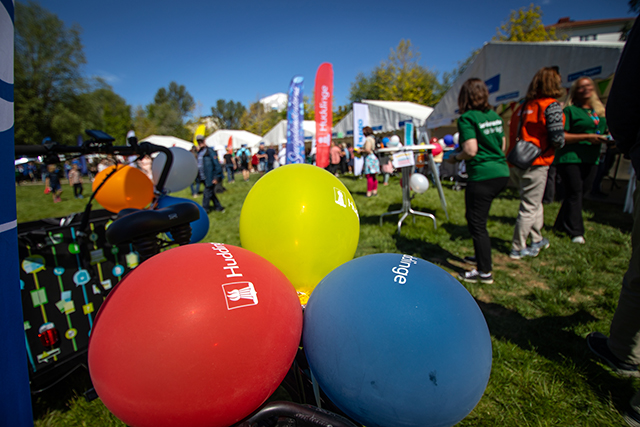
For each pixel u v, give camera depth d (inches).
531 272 114.1
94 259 67.4
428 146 153.6
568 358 69.8
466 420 57.9
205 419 25.2
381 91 1163.3
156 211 40.1
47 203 375.2
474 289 102.6
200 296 25.0
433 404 26.0
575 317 85.7
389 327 26.2
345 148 525.7
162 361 23.3
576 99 134.5
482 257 102.4
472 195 98.7
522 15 877.8
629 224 162.7
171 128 1967.3
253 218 44.6
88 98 1126.4
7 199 24.7
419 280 29.5
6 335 25.0
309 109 1256.8
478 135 94.3
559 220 150.5
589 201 225.9
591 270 112.5
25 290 58.3
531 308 91.0
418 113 494.0
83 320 66.1
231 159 546.6
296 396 38.8
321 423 29.3
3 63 23.9
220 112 2783.0
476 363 26.9
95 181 69.6
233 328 24.7
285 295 29.7
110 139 56.4
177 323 23.7
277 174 46.7
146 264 28.3
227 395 24.7
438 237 153.1
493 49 276.5
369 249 145.6
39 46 1014.4
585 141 132.0
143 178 73.8
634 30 49.3
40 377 60.1
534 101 103.9
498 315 88.8
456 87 339.9
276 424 31.4
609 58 199.0
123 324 24.3
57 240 62.2
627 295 59.1
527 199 119.0
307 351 30.9
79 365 65.8
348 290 29.7
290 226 41.8
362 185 365.1
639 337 59.1
